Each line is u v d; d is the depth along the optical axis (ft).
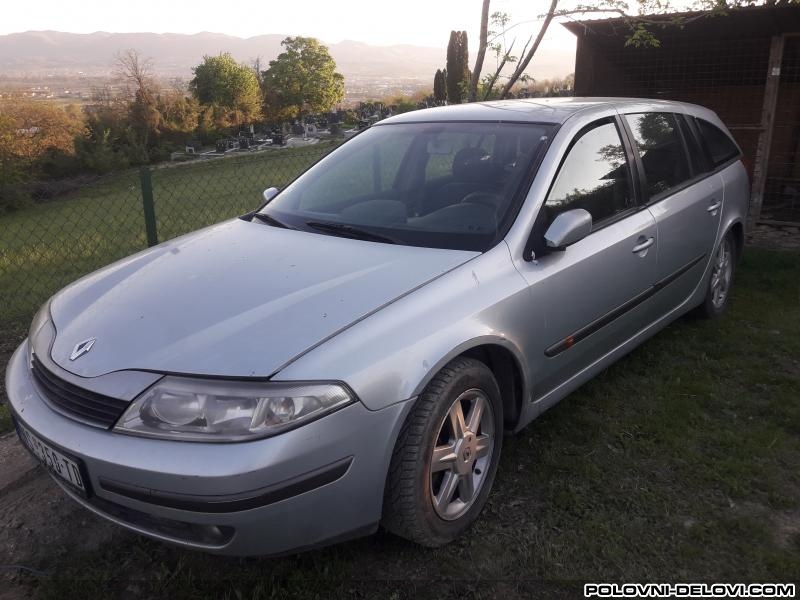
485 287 8.63
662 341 14.52
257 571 8.05
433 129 11.81
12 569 8.26
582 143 10.83
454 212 9.89
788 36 22.84
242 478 6.44
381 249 9.27
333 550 8.36
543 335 9.48
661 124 13.28
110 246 28.19
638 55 27.22
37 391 7.85
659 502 9.18
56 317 8.84
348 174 11.84
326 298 7.88
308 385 6.80
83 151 99.14
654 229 11.78
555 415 11.55
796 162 28.76
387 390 7.29
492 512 9.09
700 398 12.00
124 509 7.13
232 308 7.86
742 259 20.49
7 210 26.96
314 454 6.78
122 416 6.88
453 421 8.21
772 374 12.95
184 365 6.96
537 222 9.60
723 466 9.89
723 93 29.73
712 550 8.27
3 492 9.73
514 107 11.90
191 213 33.47
